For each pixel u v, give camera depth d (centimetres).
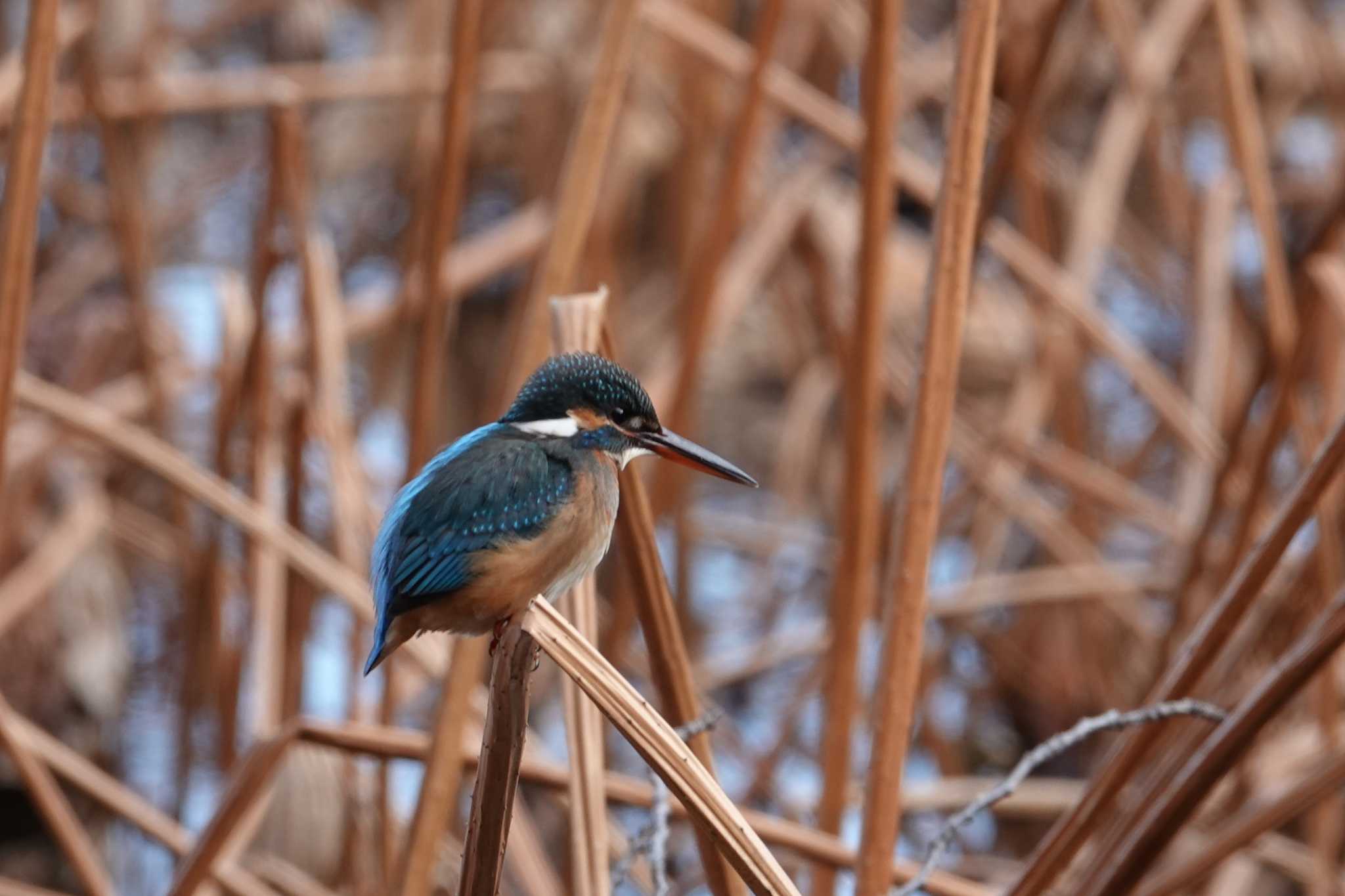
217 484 907
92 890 788
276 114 946
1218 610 591
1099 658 1248
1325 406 1048
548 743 1263
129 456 892
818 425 1435
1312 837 917
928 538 574
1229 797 970
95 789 864
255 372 986
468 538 580
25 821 1206
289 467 970
